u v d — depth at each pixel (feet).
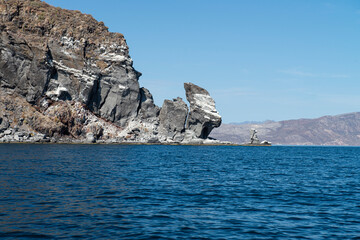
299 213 72.38
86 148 323.16
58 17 479.00
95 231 55.88
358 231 59.62
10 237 51.70
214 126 524.93
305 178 137.80
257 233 57.47
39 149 278.67
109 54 486.79
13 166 143.54
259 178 133.90
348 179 136.77
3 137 384.68
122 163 180.24
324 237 56.08
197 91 520.42
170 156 256.93
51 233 54.13
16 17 442.50
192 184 111.14
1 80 420.36
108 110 479.41
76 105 443.73
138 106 505.25
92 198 81.66
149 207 74.28
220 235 55.88
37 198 79.00
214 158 254.88
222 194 93.30
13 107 407.85
